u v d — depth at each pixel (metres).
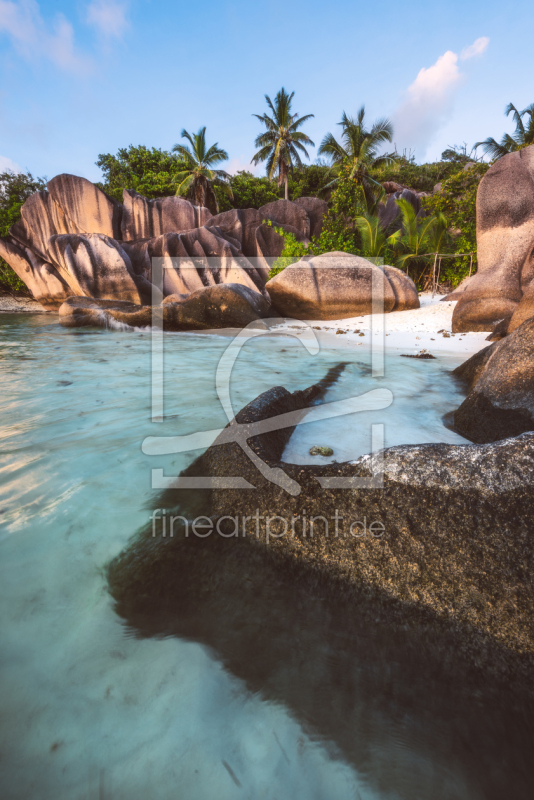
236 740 1.22
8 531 2.12
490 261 9.33
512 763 1.10
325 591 1.64
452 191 18.12
